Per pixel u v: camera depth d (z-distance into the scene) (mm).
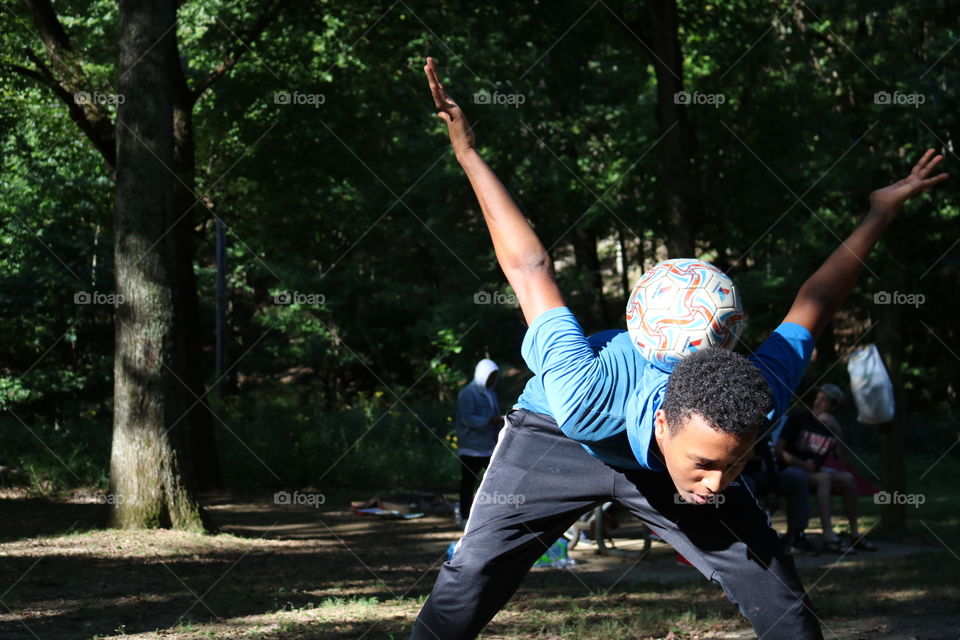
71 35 17953
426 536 11703
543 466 2865
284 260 28766
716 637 5867
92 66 16672
